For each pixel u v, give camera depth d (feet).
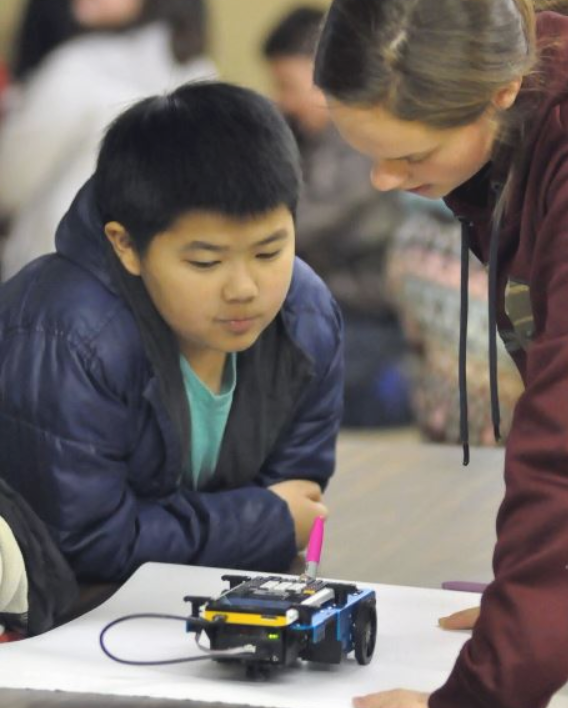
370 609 6.68
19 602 7.04
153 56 17.80
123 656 6.71
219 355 8.37
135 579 7.79
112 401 7.95
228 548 8.34
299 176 7.72
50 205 17.65
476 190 7.06
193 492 8.53
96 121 17.44
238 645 6.30
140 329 7.98
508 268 6.85
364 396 17.57
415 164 6.23
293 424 8.96
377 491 9.81
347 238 17.71
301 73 17.61
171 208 7.47
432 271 15.70
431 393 15.65
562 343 5.81
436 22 5.97
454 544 8.71
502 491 9.84
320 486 9.11
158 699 6.24
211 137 7.49
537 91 6.29
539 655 5.61
